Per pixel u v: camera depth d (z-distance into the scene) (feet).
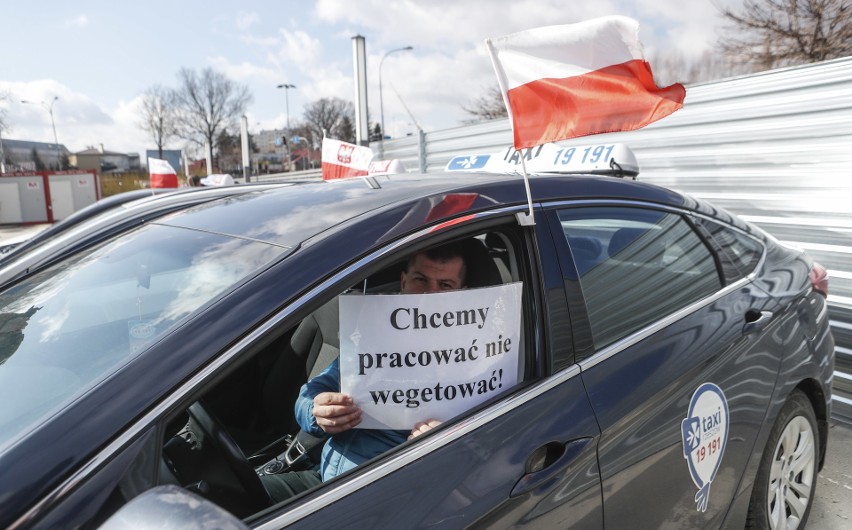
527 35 5.58
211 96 209.15
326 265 4.14
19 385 3.98
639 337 5.58
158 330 3.94
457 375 4.64
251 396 7.09
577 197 5.82
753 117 14.10
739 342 6.29
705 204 7.29
